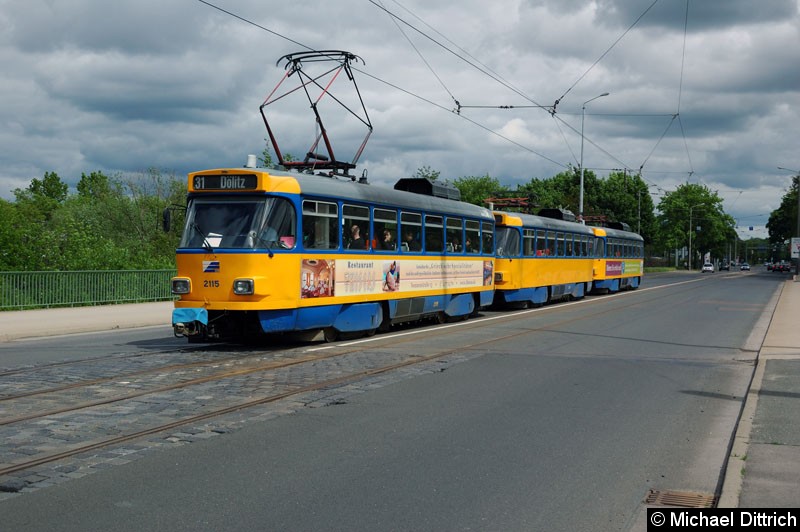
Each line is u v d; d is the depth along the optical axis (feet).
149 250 125.59
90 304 86.84
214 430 26.21
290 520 17.66
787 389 34.35
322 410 29.78
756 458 22.48
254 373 38.37
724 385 37.14
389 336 57.16
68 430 25.85
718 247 429.38
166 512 18.08
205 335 47.16
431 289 65.26
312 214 49.75
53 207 214.90
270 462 22.41
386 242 58.34
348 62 60.75
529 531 17.21
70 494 19.33
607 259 127.24
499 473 21.67
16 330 61.46
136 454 23.07
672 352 49.60
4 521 17.39
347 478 20.98
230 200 47.65
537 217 96.48
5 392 32.73
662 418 29.43
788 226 350.23
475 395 33.45
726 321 73.67
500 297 86.02
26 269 96.12
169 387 34.04
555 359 45.24
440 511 18.43
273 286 46.50
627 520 17.98
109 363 41.60
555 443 25.18
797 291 136.56
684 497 19.74
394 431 26.50
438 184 70.03
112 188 152.46
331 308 51.62
